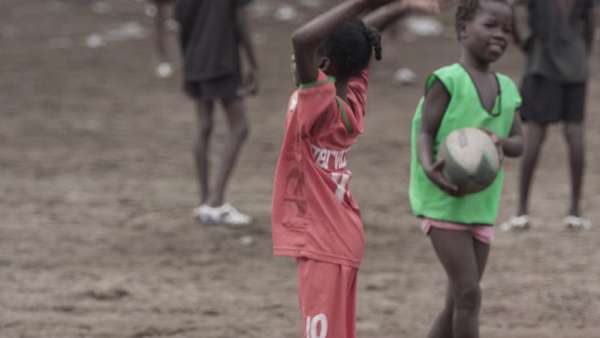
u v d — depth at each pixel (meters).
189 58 27.66
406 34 63.62
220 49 27.23
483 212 15.67
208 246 25.67
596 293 21.97
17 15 68.75
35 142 38.00
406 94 48.81
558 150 38.34
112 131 40.25
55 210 28.92
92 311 20.52
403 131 41.22
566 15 26.94
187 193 31.42
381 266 24.09
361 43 13.92
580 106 27.28
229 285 22.53
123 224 27.58
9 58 54.72
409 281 22.91
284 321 20.03
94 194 30.98
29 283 22.33
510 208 30.14
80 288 21.92
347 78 14.07
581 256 24.86
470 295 15.62
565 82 26.89
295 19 68.06
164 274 23.25
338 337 13.76
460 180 15.19
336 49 13.85
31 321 19.78
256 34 62.78
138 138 39.25
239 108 27.66
